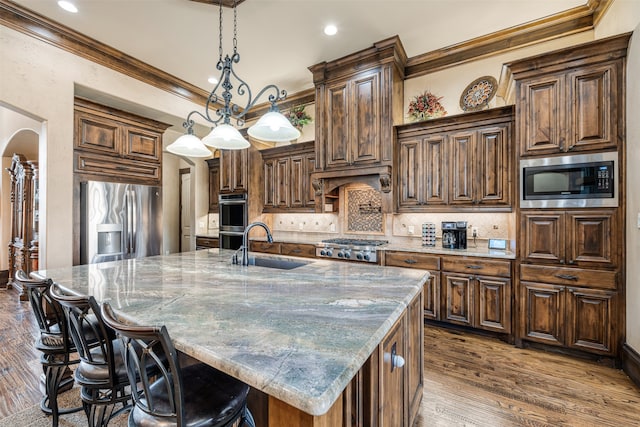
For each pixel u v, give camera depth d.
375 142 3.62
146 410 1.01
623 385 2.11
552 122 2.55
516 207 2.73
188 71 4.02
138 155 3.99
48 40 3.07
